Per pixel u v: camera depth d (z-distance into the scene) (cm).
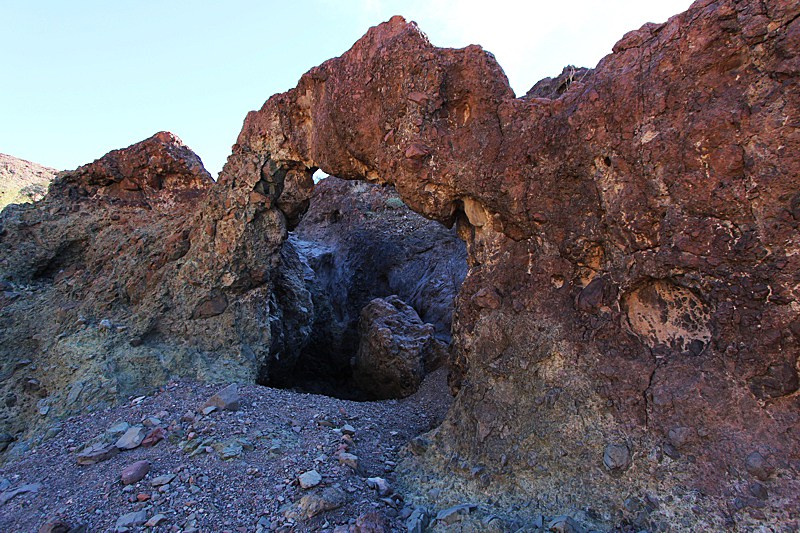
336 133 531
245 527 315
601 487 321
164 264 699
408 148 455
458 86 462
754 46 303
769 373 292
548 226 414
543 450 357
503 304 431
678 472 302
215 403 514
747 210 302
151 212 782
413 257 1112
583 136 381
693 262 321
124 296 685
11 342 620
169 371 608
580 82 427
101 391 548
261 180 677
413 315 873
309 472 381
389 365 776
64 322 648
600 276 388
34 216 775
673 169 328
